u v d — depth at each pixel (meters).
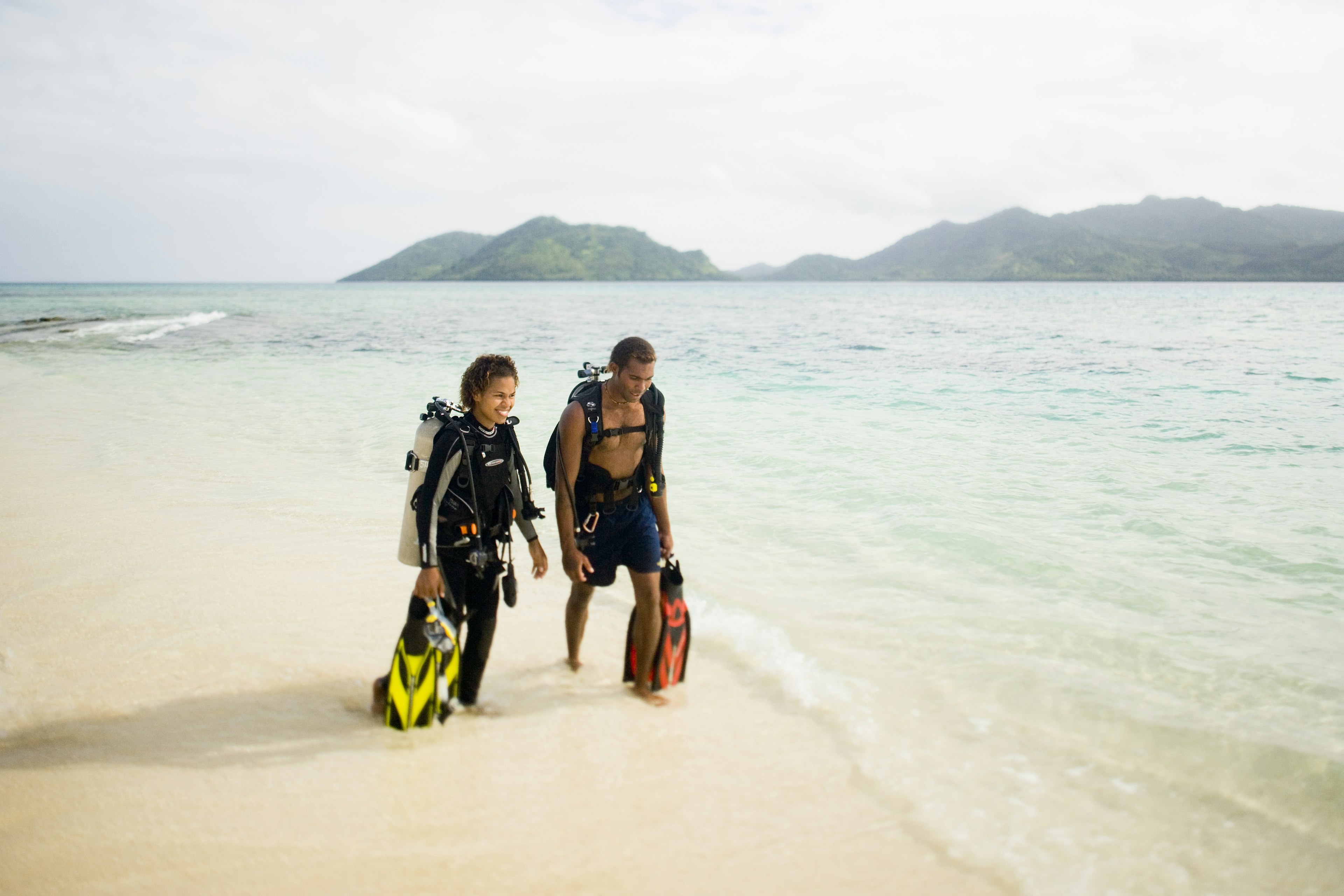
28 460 9.05
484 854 2.62
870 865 2.62
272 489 7.73
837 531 6.34
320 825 2.77
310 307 65.56
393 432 10.55
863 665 4.09
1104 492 7.31
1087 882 2.56
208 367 19.08
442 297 113.25
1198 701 3.73
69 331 31.88
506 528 3.55
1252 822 2.89
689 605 4.91
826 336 31.36
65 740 3.32
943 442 9.71
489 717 3.59
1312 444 9.43
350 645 4.31
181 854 2.61
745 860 2.62
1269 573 5.34
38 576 5.32
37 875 2.50
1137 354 22.19
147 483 7.94
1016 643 4.34
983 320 45.78
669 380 16.09
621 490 3.78
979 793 3.03
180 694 3.74
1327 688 3.84
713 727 3.51
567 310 62.41
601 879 2.51
